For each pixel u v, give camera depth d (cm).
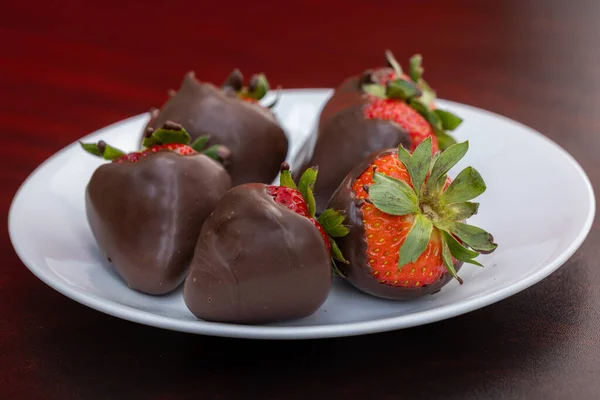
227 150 49
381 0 84
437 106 55
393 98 49
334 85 65
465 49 71
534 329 42
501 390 40
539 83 65
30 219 47
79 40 76
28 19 81
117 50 73
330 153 48
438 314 40
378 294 43
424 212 42
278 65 69
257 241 41
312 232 41
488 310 43
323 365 41
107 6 84
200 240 42
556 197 48
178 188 44
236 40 75
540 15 79
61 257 45
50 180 50
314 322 43
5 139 60
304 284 41
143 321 41
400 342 42
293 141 57
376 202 41
